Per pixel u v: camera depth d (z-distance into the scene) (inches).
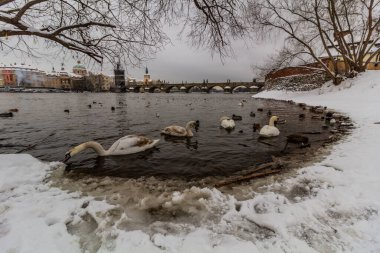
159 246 113.3
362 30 1086.4
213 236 121.4
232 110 885.8
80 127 511.8
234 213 145.1
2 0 224.4
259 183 192.1
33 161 234.8
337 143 308.2
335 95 979.9
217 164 259.4
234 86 3966.5
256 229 128.2
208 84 4207.7
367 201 146.3
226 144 350.6
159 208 153.6
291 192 171.9
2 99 1758.1
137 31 329.1
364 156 230.8
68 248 112.7
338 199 151.7
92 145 273.4
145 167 249.9
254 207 151.6
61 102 1439.5
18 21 241.8
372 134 328.8
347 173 194.1
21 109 944.9
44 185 190.2
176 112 830.5
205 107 1041.5
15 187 180.9
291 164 238.4
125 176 222.7
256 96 2206.0
